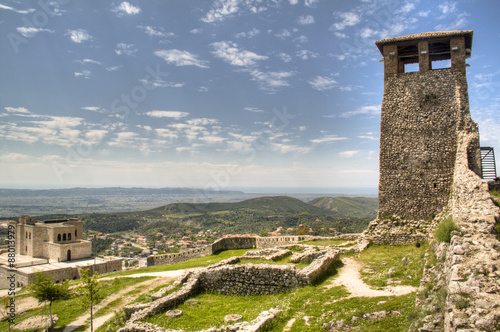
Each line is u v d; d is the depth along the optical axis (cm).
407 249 2620
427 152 2880
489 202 1509
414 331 989
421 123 2919
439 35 2873
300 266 2345
